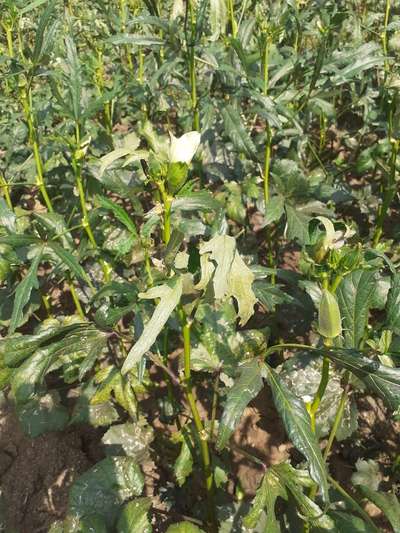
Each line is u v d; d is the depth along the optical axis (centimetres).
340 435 78
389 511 63
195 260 47
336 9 107
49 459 100
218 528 85
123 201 155
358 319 58
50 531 80
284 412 50
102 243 97
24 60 86
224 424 50
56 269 90
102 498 81
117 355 112
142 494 94
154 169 47
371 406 106
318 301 70
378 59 94
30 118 86
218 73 110
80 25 151
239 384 52
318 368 80
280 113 101
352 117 173
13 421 107
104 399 77
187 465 84
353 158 155
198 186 122
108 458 84
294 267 134
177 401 108
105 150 139
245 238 122
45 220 85
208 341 81
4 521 93
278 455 99
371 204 133
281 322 117
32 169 135
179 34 94
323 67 95
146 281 67
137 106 142
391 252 114
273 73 108
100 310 64
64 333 63
